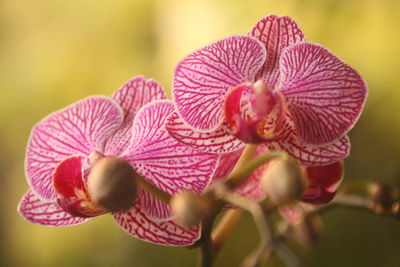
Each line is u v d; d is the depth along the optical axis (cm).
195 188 51
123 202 49
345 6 83
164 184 52
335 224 83
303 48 51
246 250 91
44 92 115
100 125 53
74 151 53
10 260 117
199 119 51
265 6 88
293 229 56
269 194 48
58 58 115
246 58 51
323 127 51
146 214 52
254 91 51
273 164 48
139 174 52
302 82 51
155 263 98
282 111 51
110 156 50
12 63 119
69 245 109
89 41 113
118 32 111
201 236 51
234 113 51
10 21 119
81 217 52
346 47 84
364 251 82
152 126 52
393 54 83
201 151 51
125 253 102
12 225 118
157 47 108
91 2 113
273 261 79
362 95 51
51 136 53
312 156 51
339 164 53
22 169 119
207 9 97
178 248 96
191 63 51
